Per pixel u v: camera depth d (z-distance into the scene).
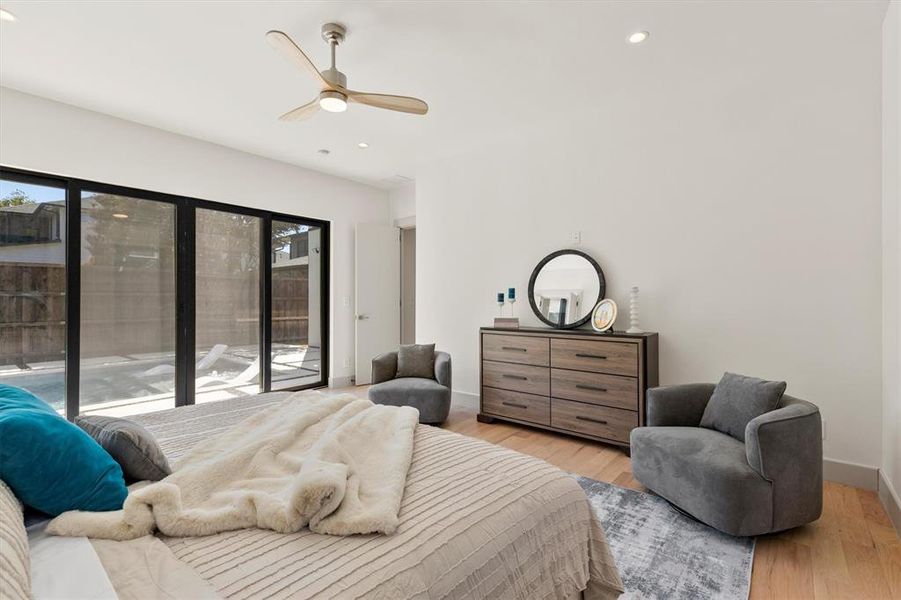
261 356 4.69
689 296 3.15
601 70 2.88
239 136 4.03
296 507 1.03
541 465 1.46
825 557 1.84
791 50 2.65
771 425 1.92
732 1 2.21
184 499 1.14
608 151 3.53
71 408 3.44
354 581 0.85
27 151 3.16
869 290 2.52
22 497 0.99
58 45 2.56
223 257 4.39
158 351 3.94
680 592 1.62
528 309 4.01
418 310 4.88
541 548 1.19
